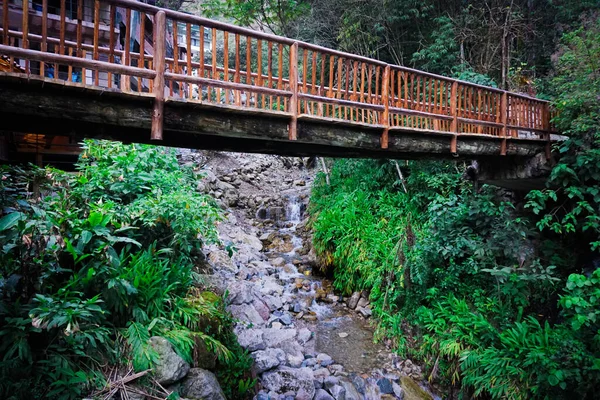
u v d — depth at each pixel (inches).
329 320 315.3
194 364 177.2
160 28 142.5
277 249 419.8
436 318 268.4
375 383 242.7
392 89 214.1
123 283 164.7
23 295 152.9
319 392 223.8
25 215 154.0
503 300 264.8
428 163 354.3
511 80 433.4
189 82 149.1
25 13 122.3
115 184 216.2
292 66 174.9
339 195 408.8
